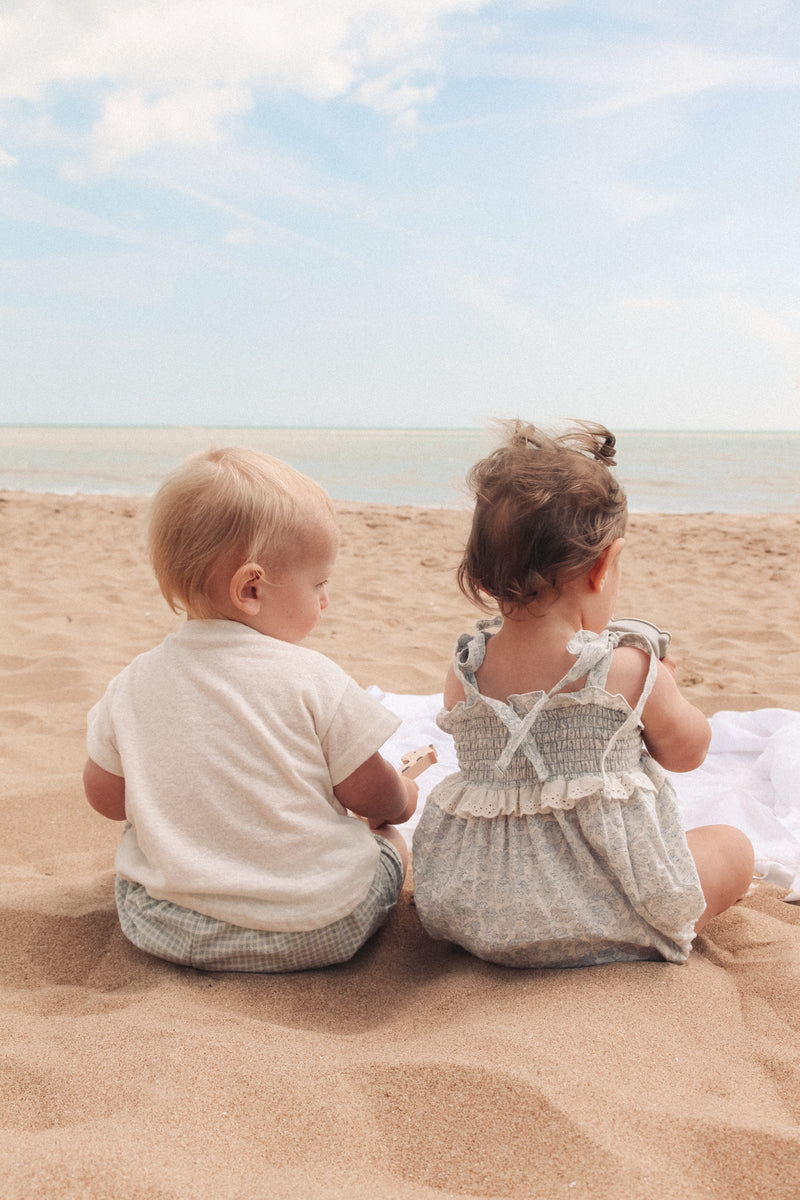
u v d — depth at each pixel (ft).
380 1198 3.28
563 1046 4.28
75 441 101.19
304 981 5.41
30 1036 4.47
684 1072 4.17
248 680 5.42
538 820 5.37
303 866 5.42
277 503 5.35
